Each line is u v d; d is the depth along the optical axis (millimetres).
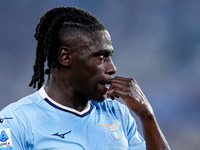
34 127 6785
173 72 37625
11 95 34844
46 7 36375
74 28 6938
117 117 7789
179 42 38406
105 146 7113
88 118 7297
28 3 36344
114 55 37938
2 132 6637
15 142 6629
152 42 38312
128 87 7465
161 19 38594
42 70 7719
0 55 35719
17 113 6883
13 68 35688
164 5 38594
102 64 6969
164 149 7496
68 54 6996
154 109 36594
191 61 37875
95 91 7031
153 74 37688
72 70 7027
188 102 36500
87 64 6910
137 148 7945
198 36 38188
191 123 35531
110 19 38219
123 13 38375
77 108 7266
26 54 36094
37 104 7133
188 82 37375
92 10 37812
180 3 38562
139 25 38406
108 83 7078
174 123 35688
